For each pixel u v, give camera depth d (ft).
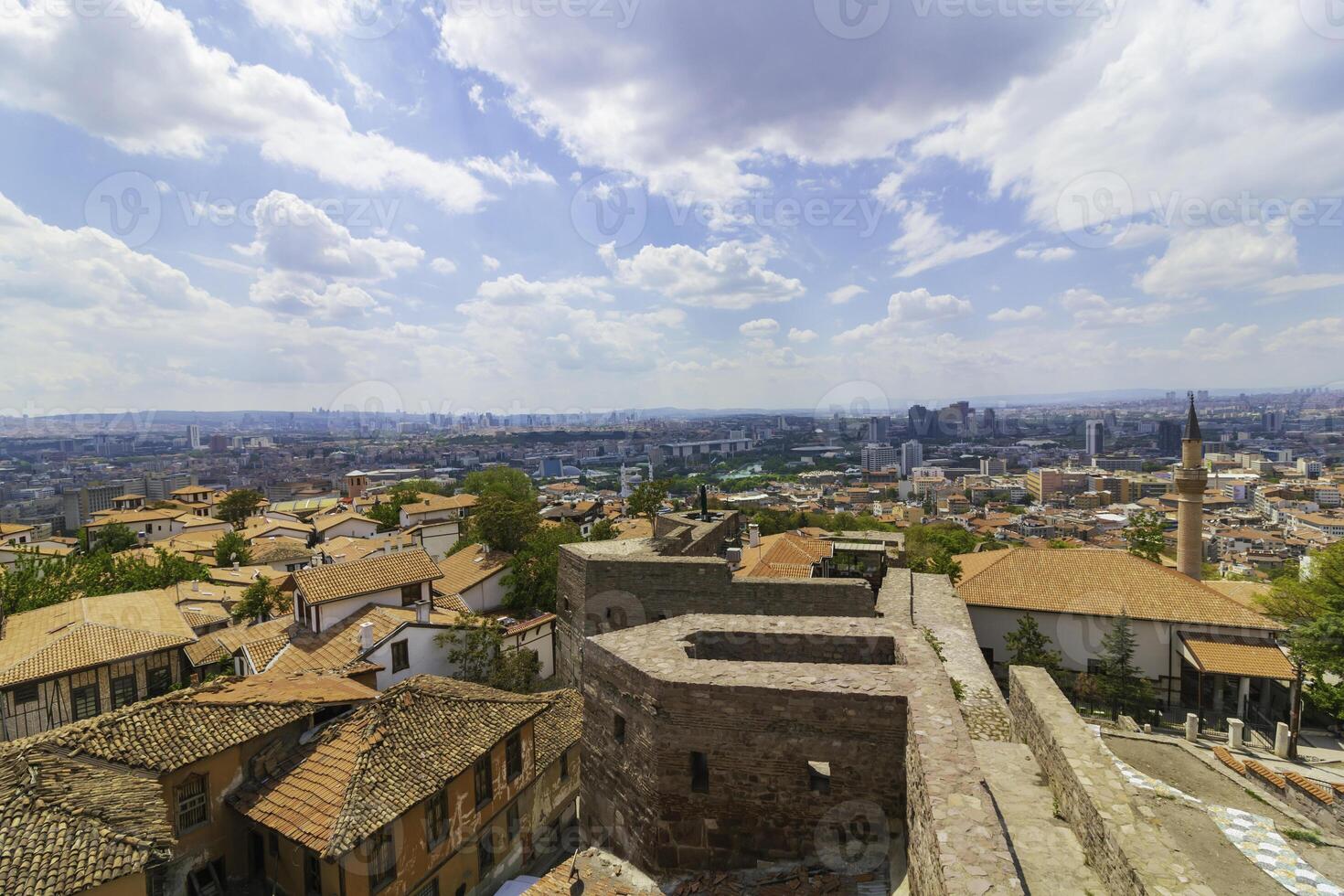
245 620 120.98
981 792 26.50
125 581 141.79
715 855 37.06
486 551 164.25
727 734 36.65
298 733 59.82
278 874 52.70
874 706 34.45
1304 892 34.06
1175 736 94.68
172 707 56.95
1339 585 108.06
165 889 49.42
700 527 99.86
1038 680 42.52
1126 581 115.24
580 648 83.87
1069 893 26.91
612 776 42.60
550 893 37.29
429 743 58.29
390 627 94.99
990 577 122.83
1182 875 23.67
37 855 38.93
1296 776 56.70
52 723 83.82
